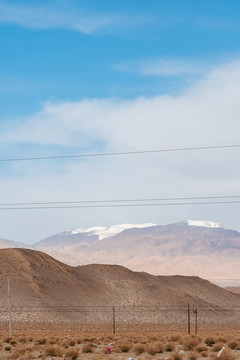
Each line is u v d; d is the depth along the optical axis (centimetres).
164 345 9969
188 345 10138
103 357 8375
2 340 13175
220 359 7981
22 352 9538
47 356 8975
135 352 9675
